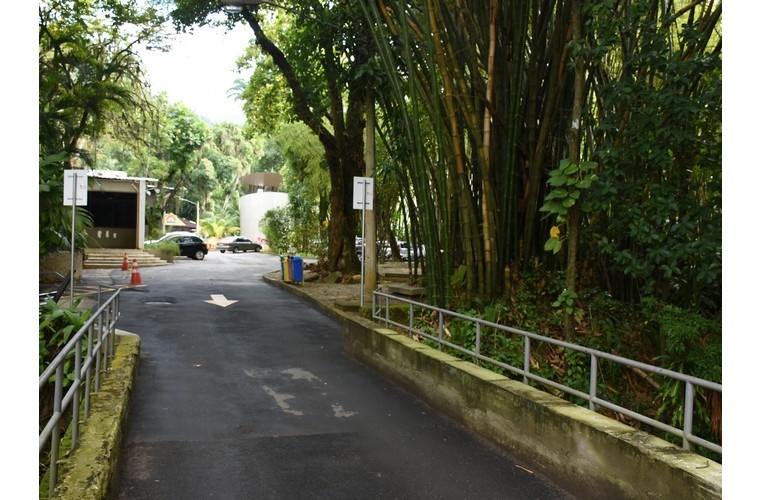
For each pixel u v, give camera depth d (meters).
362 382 8.23
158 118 25.61
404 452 5.61
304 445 5.75
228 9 13.49
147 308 14.49
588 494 4.54
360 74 12.79
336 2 14.99
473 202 9.35
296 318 13.72
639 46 7.36
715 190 6.93
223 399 7.26
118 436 4.93
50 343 7.41
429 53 8.61
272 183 62.34
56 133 18.72
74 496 3.64
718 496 3.48
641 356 8.59
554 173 7.33
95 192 35.09
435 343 8.36
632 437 4.26
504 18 8.78
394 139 13.59
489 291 9.14
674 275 7.49
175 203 66.00
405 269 23.72
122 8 21.28
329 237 21.23
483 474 5.12
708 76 7.25
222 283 21.64
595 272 9.33
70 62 20.09
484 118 8.84
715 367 6.43
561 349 8.36
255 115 26.19
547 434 5.03
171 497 4.57
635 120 6.96
